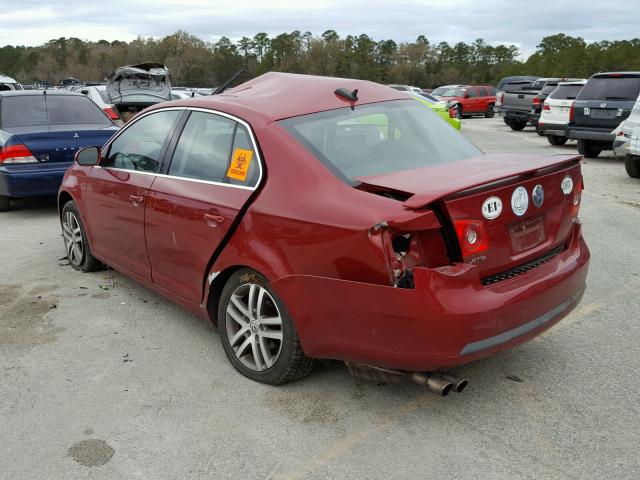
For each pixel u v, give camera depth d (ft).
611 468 9.15
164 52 415.64
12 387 11.78
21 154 25.50
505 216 9.98
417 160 11.84
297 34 368.48
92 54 419.33
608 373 12.07
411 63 385.70
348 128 11.96
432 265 9.43
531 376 11.99
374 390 11.51
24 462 9.47
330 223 9.85
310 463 9.38
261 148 11.50
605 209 27.89
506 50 419.95
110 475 9.16
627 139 36.19
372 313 9.55
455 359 9.34
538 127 55.36
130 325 14.78
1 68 424.87
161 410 10.93
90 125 28.63
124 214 15.02
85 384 11.89
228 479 9.05
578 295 11.48
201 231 12.30
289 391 11.51
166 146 14.02
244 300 11.94
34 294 16.92
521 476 9.00
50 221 26.45
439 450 9.65
